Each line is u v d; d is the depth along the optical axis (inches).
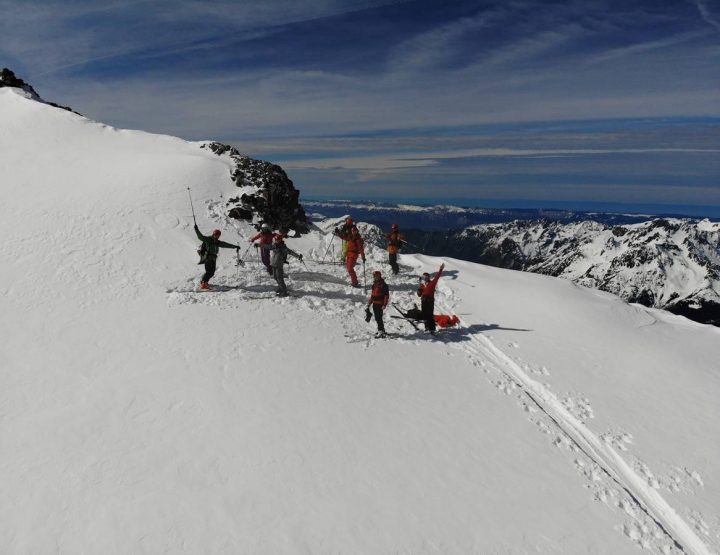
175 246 788.0
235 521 316.5
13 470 344.5
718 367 663.8
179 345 516.7
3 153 1074.1
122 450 368.5
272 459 373.4
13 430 382.9
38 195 874.1
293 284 753.0
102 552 289.4
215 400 432.5
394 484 367.9
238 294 666.2
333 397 462.9
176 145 1369.3
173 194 948.6
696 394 577.3
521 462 416.8
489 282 879.7
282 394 454.6
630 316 823.1
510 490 382.0
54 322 544.1
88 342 511.5
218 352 510.3
